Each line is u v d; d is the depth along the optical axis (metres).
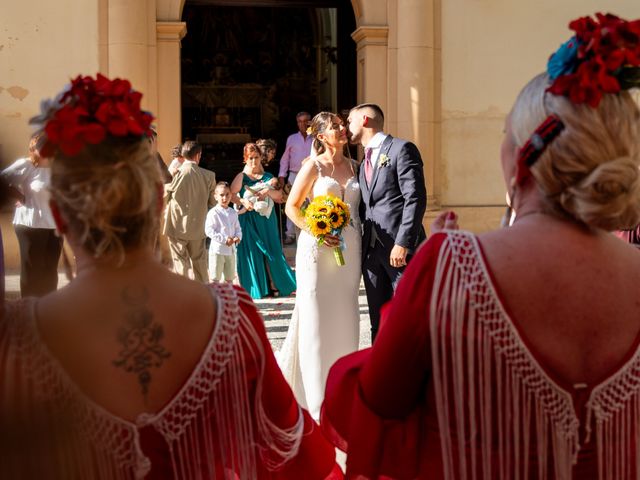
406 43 10.67
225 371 1.80
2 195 1.90
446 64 11.01
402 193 5.02
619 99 1.65
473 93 11.09
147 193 1.71
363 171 5.18
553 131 1.63
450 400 1.73
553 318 1.67
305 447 2.13
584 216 1.63
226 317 1.82
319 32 22.58
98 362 1.70
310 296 4.81
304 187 4.91
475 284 1.68
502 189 11.24
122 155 1.70
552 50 11.21
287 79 24.17
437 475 1.81
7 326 1.69
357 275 4.93
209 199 8.34
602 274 1.71
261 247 8.96
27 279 6.82
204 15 23.95
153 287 1.77
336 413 2.03
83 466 1.63
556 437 1.66
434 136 11.01
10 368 1.66
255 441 1.91
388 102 10.89
